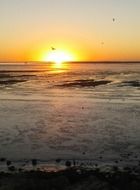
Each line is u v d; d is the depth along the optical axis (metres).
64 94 49.50
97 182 11.84
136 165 16.81
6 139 22.30
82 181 12.05
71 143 21.36
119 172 14.36
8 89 58.16
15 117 30.22
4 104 38.97
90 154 19.03
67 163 16.92
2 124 27.14
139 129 25.03
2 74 102.94
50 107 36.38
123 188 11.62
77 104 38.59
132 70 130.88
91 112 32.78
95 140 22.06
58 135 23.41
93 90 54.72
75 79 79.38
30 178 12.27
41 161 17.61
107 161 17.66
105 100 41.97
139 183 12.05
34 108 35.69
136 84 63.84
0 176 12.93
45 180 12.05
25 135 23.39
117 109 34.53
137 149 20.05
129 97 44.69
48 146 20.67
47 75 97.88
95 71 124.38
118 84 64.56
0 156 18.66
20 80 78.00
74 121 28.27
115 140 22.02
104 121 28.12
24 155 18.83
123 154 19.03
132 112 32.56
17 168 15.77
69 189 11.30
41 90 56.06
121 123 27.22
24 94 49.94
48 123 27.44
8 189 11.17
